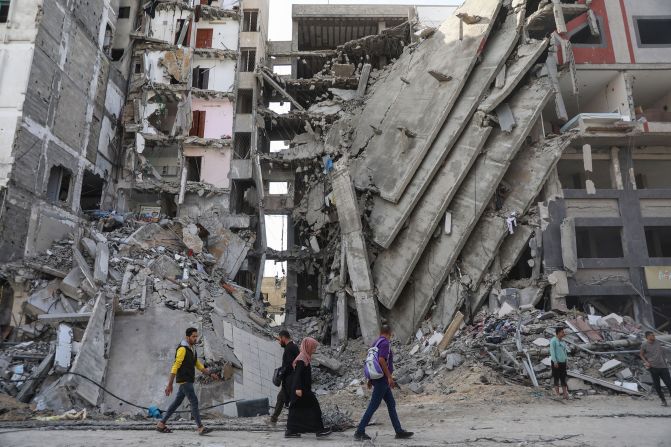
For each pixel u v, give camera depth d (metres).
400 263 21.73
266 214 32.59
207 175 30.52
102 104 27.86
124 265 20.48
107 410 13.56
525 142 21.59
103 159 28.02
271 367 18.52
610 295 20.19
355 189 25.16
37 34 22.00
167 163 31.25
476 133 21.39
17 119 20.69
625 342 14.57
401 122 25.11
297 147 32.34
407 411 11.05
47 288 18.19
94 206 29.56
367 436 6.27
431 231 21.02
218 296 21.48
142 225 24.97
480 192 20.62
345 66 33.12
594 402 11.44
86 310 16.95
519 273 21.84
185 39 32.56
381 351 6.53
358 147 27.64
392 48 33.72
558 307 18.88
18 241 20.05
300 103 36.62
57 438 6.61
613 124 21.52
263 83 33.59
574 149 22.98
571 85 23.97
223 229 28.23
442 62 24.64
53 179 23.55
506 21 22.95
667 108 25.00
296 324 28.00
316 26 36.91
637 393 12.47
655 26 24.09
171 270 21.53
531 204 20.41
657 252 24.11
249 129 31.88
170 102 31.92
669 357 14.20
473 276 20.08
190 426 8.66
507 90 21.02
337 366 19.50
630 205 20.72
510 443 5.96
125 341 16.27
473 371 14.49
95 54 27.16
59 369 13.67
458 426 8.03
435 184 22.11
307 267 30.62
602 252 25.02
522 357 14.50
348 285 23.38
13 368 14.34
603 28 23.44
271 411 15.51
